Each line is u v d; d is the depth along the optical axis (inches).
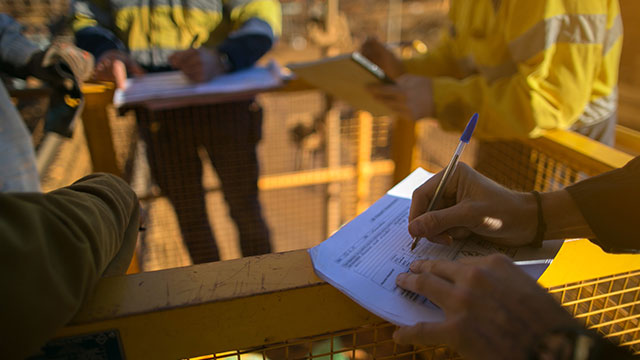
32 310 17.8
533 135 49.7
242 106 80.6
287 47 238.2
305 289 23.1
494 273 19.7
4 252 17.3
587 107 52.6
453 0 68.9
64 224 20.4
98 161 75.6
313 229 130.9
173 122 78.9
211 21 77.3
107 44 72.0
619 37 49.6
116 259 25.7
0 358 17.7
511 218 26.3
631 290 30.9
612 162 41.6
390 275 24.2
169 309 21.6
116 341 21.9
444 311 20.1
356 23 258.8
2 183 22.6
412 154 97.0
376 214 30.5
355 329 25.5
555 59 46.9
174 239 92.0
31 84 74.4
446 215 25.8
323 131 117.3
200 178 86.1
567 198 26.8
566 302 30.5
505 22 51.9
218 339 23.2
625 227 26.0
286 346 24.7
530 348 17.7
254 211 92.0
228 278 23.5
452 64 74.0
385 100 60.7
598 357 16.8
